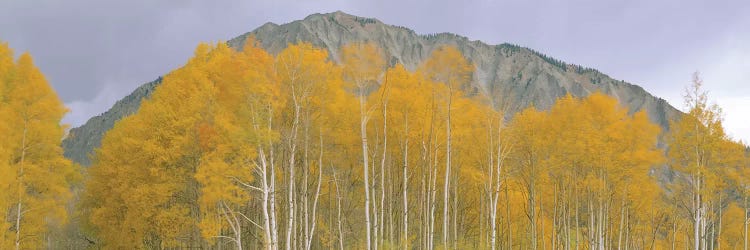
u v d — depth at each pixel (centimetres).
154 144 2058
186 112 2008
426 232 2225
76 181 2992
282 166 2103
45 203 2266
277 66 1908
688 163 2264
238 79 1847
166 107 2100
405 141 2183
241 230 2264
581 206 2689
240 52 1967
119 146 2453
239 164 1822
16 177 2173
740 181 2286
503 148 2306
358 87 1988
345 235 2723
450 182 2500
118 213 2494
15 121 2191
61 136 2425
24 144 2225
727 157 2225
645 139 2255
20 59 2300
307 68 1902
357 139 2200
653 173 2453
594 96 2234
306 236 1894
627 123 2238
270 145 1844
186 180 2112
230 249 2461
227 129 1838
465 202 2945
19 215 2156
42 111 2269
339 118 2075
